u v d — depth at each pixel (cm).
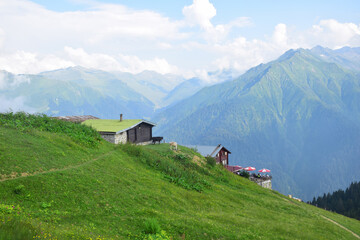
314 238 2417
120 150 3697
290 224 2827
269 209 3516
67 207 1698
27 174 1916
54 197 1747
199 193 3253
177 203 2534
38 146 2511
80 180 2108
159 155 4303
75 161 2578
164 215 2030
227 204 3142
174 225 1856
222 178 4603
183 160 4534
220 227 2047
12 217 1206
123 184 2430
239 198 3684
